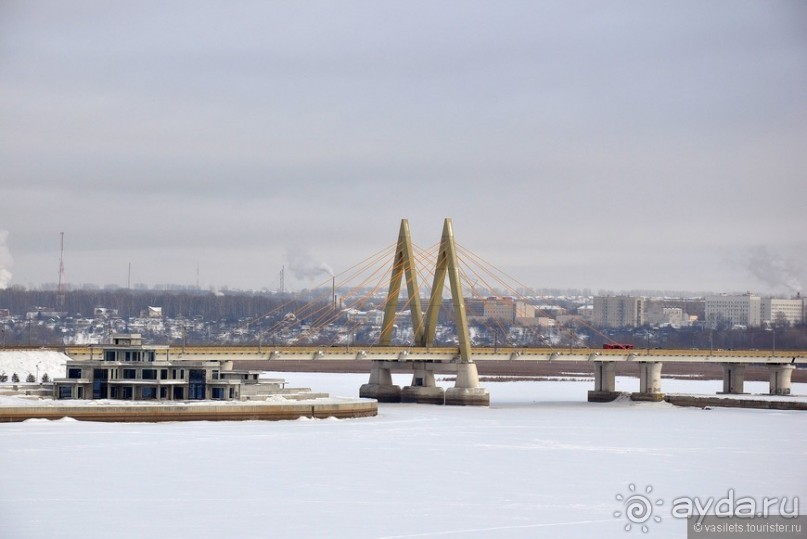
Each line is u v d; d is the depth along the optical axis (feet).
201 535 556.10
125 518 586.04
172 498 634.84
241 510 608.60
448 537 561.84
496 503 642.63
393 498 647.97
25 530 560.20
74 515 590.96
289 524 579.48
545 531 579.48
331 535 560.20
